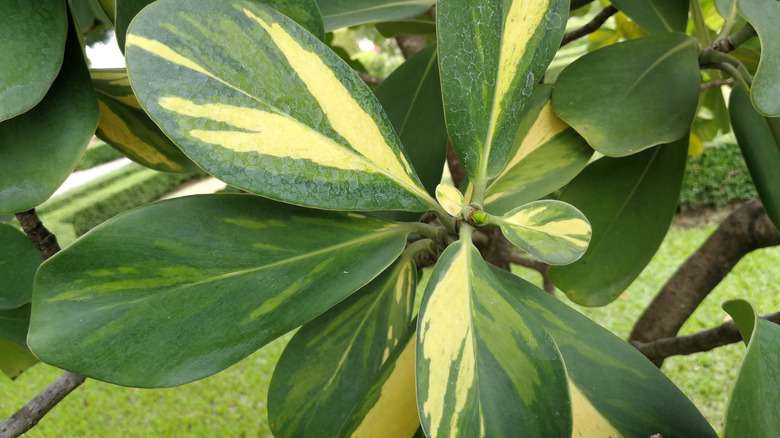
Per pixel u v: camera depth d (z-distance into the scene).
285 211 0.17
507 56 0.18
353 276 0.16
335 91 0.15
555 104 0.22
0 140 0.15
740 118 0.23
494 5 0.17
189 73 0.14
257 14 0.14
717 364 1.06
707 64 0.24
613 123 0.21
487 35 0.18
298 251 0.16
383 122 0.16
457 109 0.18
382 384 0.17
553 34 0.19
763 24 0.16
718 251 0.35
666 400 0.17
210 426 1.10
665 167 0.24
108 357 0.14
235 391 1.18
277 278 0.16
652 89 0.22
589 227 0.16
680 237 1.57
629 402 0.17
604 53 0.22
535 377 0.14
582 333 0.18
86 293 0.14
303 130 0.15
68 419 1.14
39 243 0.21
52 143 0.15
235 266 0.16
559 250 0.16
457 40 0.17
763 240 0.34
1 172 0.15
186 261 0.15
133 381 0.14
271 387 0.19
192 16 0.14
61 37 0.15
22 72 0.14
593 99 0.22
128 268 0.15
